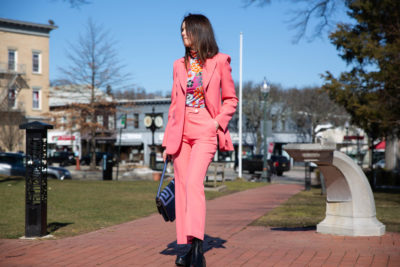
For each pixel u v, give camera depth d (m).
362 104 16.25
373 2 15.59
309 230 5.45
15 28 42.50
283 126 52.81
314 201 10.84
